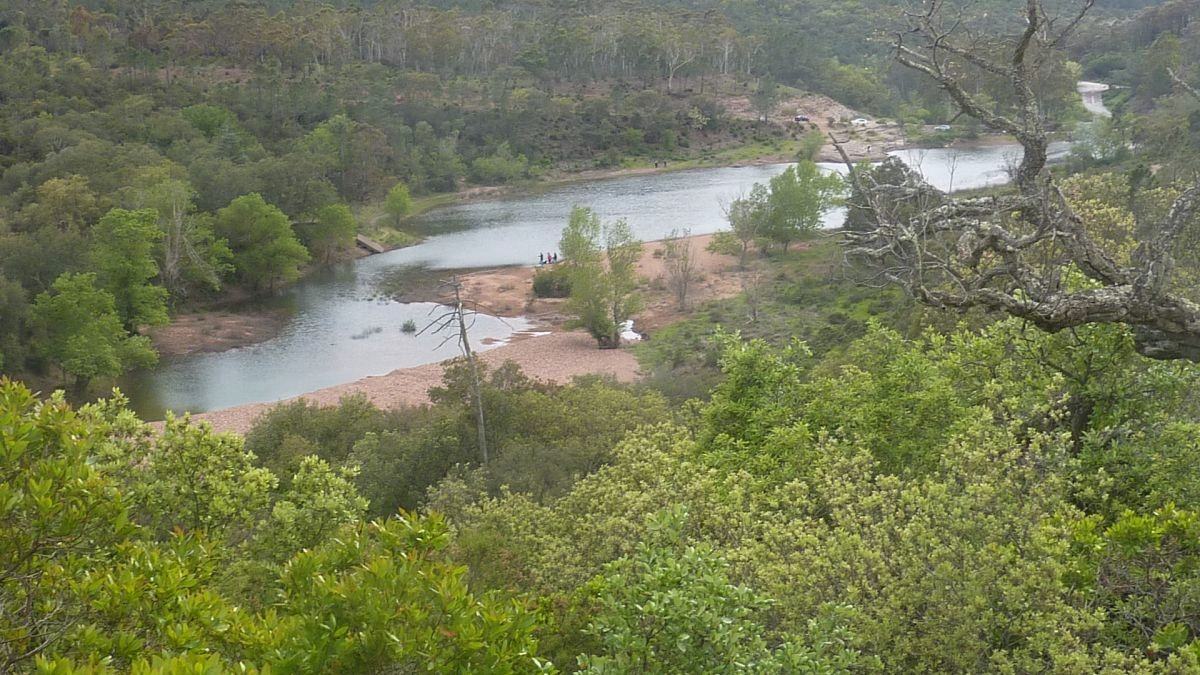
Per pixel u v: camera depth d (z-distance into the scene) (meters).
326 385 59.16
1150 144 84.00
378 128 127.12
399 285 83.81
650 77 177.00
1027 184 10.38
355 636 7.95
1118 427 14.82
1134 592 11.43
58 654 8.07
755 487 15.11
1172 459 13.91
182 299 76.19
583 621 12.05
